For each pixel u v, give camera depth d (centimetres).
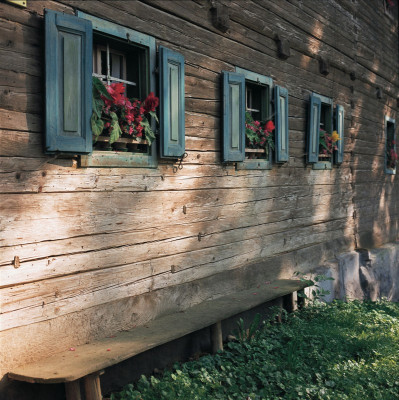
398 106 1184
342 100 852
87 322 381
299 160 700
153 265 445
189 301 488
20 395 330
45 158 347
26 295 338
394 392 447
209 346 505
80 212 375
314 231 747
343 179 857
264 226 615
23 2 328
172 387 377
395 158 1126
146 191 434
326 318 622
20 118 330
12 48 325
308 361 494
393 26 1120
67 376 312
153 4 432
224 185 539
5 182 322
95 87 377
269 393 418
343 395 423
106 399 372
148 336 398
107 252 399
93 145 391
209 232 516
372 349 533
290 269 668
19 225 332
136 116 408
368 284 883
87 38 360
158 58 435
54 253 356
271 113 620
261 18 596
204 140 504
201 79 497
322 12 761
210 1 501
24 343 335
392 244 1067
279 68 643
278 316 596
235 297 530
